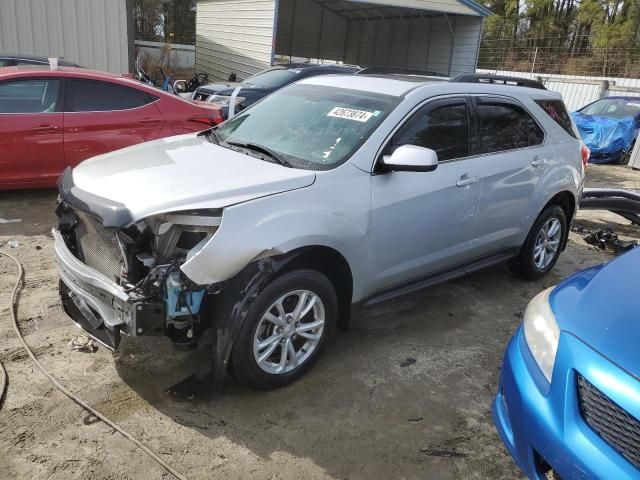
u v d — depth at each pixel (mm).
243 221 2930
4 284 4438
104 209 2891
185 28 37531
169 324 2963
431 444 3029
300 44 23188
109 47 12742
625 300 2529
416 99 3885
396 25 21578
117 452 2770
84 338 3719
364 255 3529
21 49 11953
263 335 3215
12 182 6297
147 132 6859
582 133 13547
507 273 5613
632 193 7355
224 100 10234
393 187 3623
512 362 2652
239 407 3176
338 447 2938
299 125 3922
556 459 2211
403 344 4035
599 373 2178
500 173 4418
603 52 30453
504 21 38625
